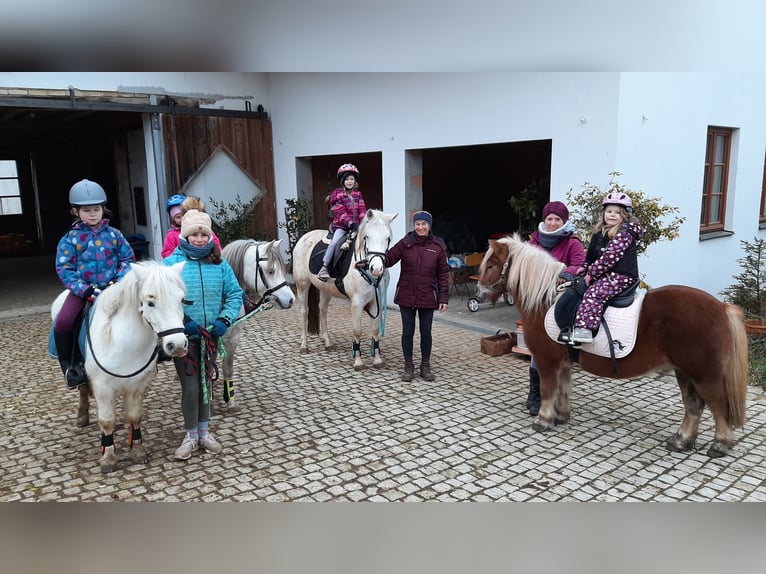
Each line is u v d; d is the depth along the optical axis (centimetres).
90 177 1445
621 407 450
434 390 491
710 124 669
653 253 612
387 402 465
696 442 384
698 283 694
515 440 393
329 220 1038
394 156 798
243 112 952
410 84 753
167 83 866
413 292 494
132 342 321
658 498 318
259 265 464
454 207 1073
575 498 319
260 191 995
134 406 351
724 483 332
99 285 351
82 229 348
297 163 965
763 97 757
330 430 412
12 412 449
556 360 388
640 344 349
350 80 835
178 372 358
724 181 743
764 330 597
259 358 589
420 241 493
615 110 554
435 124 734
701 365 338
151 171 888
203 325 361
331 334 682
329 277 548
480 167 1059
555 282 379
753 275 702
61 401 472
